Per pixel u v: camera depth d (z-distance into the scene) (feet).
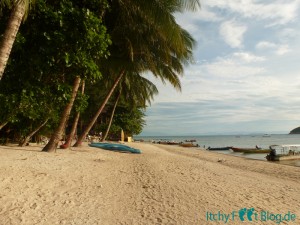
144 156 60.18
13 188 20.81
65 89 33.12
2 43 19.66
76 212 18.08
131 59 54.13
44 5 27.45
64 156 41.91
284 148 96.84
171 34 38.60
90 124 66.18
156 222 17.35
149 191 25.07
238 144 269.03
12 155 35.40
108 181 27.89
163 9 37.68
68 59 27.86
